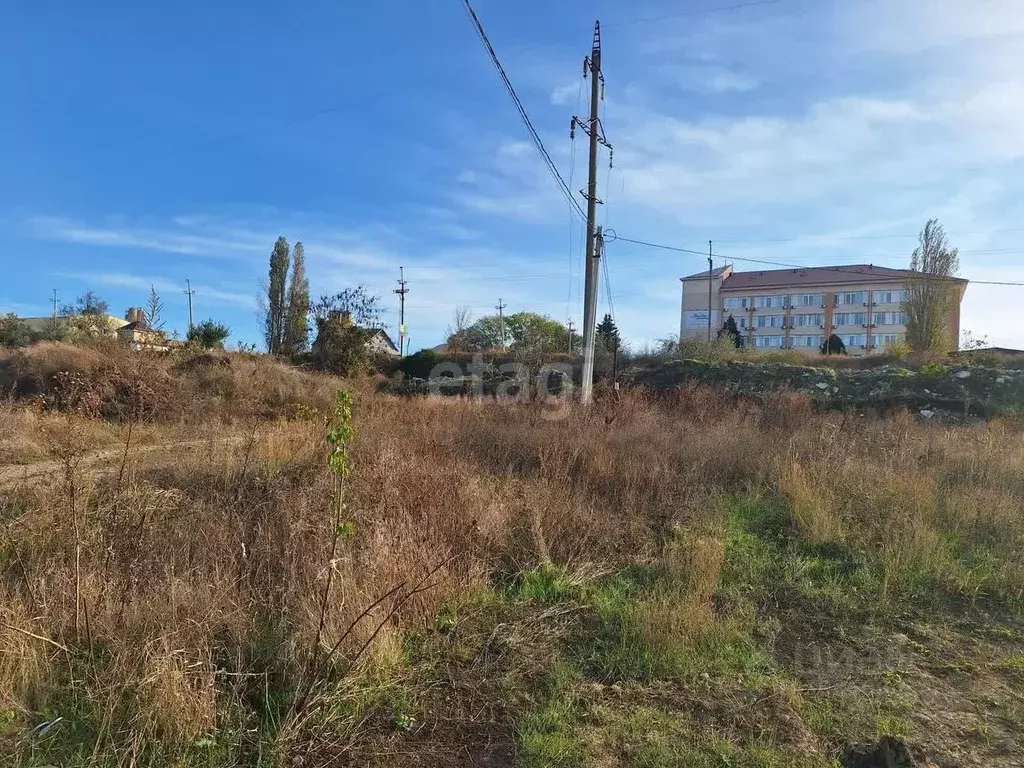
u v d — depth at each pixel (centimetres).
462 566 435
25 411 991
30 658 285
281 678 301
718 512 611
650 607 379
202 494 570
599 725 280
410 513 486
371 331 2494
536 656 342
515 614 394
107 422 1050
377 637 317
